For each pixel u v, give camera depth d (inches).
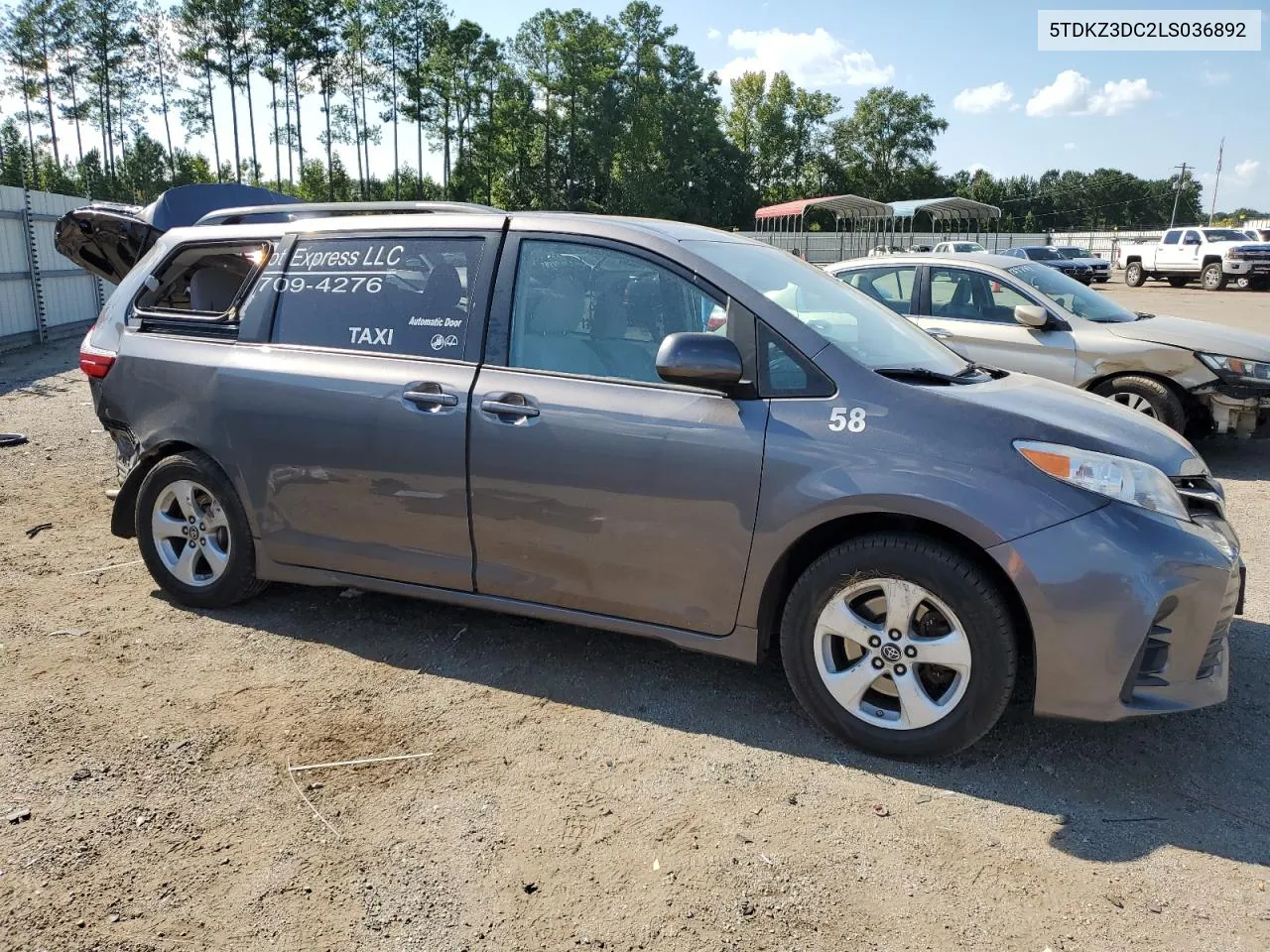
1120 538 108.1
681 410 125.8
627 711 133.4
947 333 310.5
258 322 159.6
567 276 138.7
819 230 2527.1
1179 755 123.3
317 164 2721.5
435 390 139.9
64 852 101.1
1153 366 280.1
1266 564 201.3
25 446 301.1
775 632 147.8
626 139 2933.1
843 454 117.1
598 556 131.6
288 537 155.8
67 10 2591.0
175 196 287.3
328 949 87.9
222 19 2556.6
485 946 88.4
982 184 4234.7
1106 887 97.3
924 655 115.6
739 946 88.7
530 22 2878.9
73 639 155.8
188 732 126.3
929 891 96.5
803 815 109.0
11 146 2504.9
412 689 139.3
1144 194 4468.5
